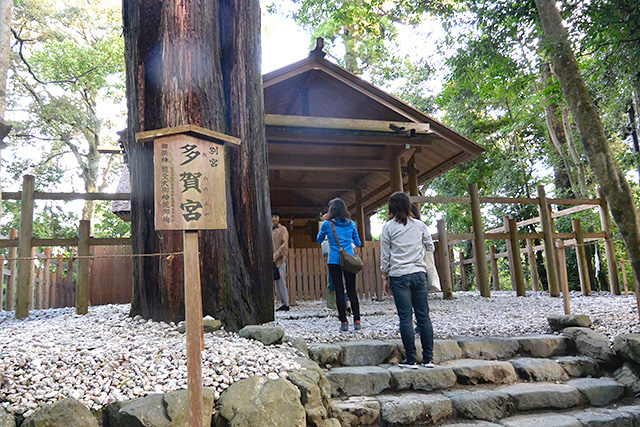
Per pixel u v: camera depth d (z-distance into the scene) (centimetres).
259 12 539
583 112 537
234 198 480
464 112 1689
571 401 380
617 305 649
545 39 560
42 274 833
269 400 282
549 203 918
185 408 268
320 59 827
